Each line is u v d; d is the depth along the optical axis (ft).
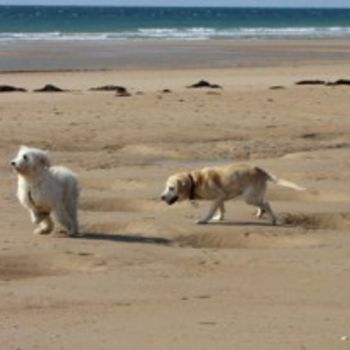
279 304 37.01
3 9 597.52
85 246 46.03
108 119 84.48
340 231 51.26
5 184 61.36
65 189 47.62
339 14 649.20
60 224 48.24
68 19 399.03
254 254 45.60
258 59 168.76
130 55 172.86
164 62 155.74
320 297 38.19
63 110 88.38
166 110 89.86
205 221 51.16
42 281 40.37
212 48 203.62
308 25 408.26
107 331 33.01
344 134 82.48
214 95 100.27
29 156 46.39
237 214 53.57
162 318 34.73
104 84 113.70
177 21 410.11
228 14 577.43
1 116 84.74
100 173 64.90
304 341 31.76
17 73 127.75
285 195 59.06
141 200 56.39
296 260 44.57
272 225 51.13
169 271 42.19
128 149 74.33
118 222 50.90
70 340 31.91
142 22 386.52
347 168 67.82
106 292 38.58
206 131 81.05
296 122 86.48
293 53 190.90
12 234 48.14
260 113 90.12
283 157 72.95
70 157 70.90
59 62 152.76
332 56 182.91
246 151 74.69
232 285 39.99
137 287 39.40
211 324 33.88
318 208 54.75
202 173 51.42
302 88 107.65
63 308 36.19
